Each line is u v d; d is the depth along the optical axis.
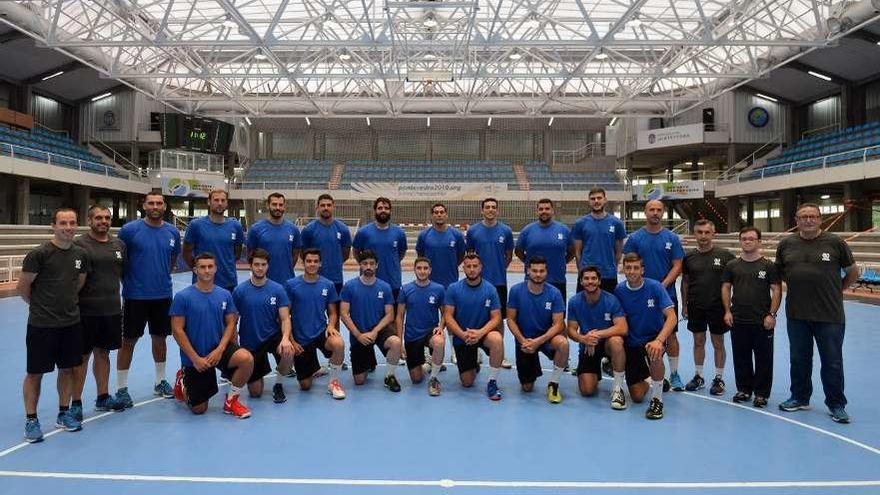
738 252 21.11
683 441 4.03
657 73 18.81
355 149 34.84
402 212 29.17
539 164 33.56
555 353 5.05
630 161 29.31
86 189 24.66
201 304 4.62
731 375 6.04
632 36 22.66
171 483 3.29
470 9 14.06
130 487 3.23
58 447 3.83
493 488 3.26
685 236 25.88
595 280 5.01
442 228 6.48
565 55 24.77
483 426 4.33
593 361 5.20
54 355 4.02
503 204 28.06
